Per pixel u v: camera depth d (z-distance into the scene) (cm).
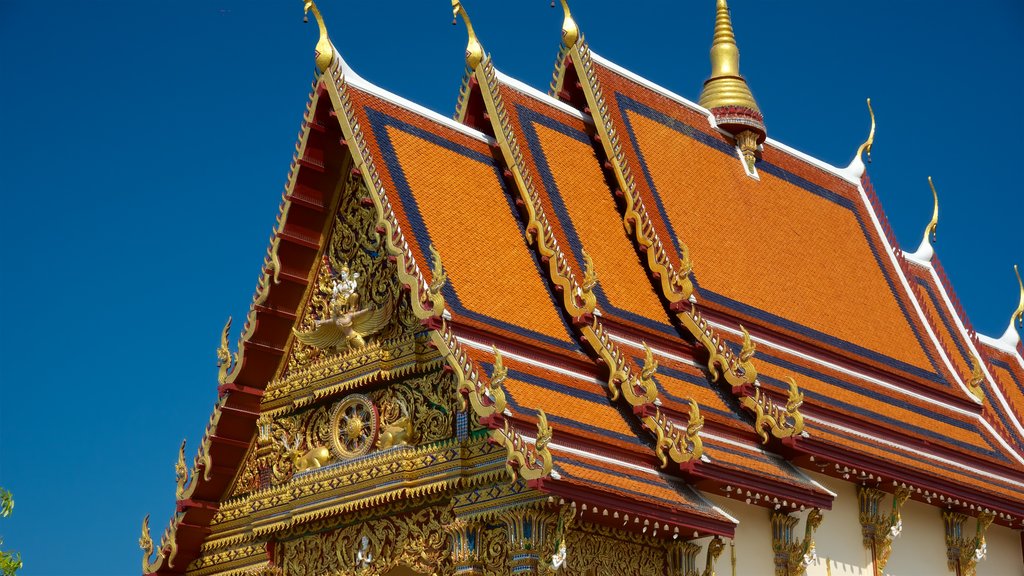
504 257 3341
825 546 3484
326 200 3503
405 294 3244
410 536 3156
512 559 2925
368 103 3400
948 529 3866
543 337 3216
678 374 3366
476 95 3656
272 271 3497
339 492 3275
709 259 3706
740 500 3234
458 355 2991
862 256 4322
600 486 2867
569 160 3678
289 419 3506
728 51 4297
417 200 3291
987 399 4394
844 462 3412
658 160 3834
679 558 3123
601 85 3819
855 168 4588
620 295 3441
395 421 3247
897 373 3994
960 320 4656
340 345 3409
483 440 3042
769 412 3328
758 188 4125
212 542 3606
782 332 3694
